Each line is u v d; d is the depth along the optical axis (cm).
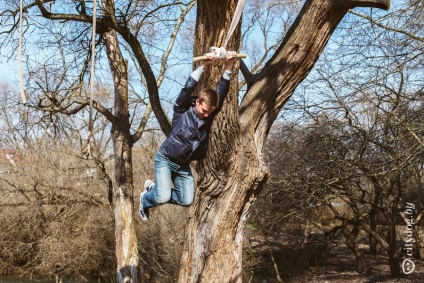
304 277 2303
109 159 2336
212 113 571
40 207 2497
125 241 1555
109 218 2409
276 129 2047
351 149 1895
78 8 1300
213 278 992
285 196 2147
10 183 2469
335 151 1947
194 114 564
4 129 2442
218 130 912
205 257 998
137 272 1548
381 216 2377
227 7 802
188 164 592
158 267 2303
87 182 2520
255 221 2336
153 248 2259
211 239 992
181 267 1029
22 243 2473
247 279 2355
